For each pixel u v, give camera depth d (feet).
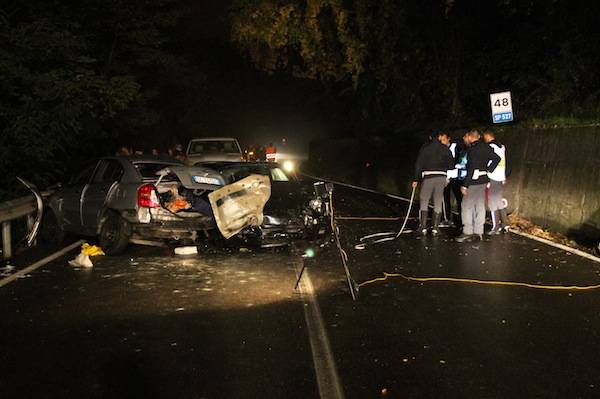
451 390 15.85
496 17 76.18
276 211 33.99
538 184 45.42
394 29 83.10
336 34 87.86
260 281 27.78
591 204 38.06
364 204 59.41
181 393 15.76
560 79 58.54
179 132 148.87
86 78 54.44
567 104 57.00
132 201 33.01
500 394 15.58
